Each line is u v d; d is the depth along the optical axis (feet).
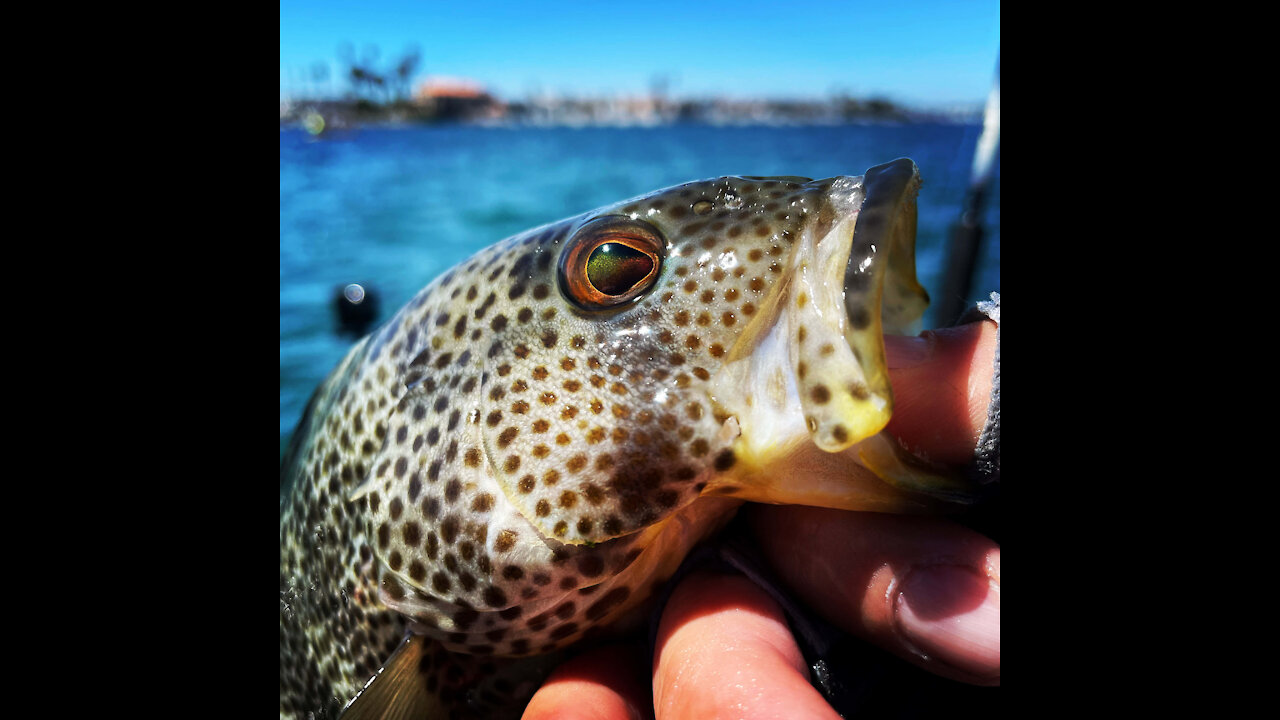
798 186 0.37
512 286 0.41
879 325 0.31
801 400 0.32
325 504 0.52
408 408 0.44
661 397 0.36
